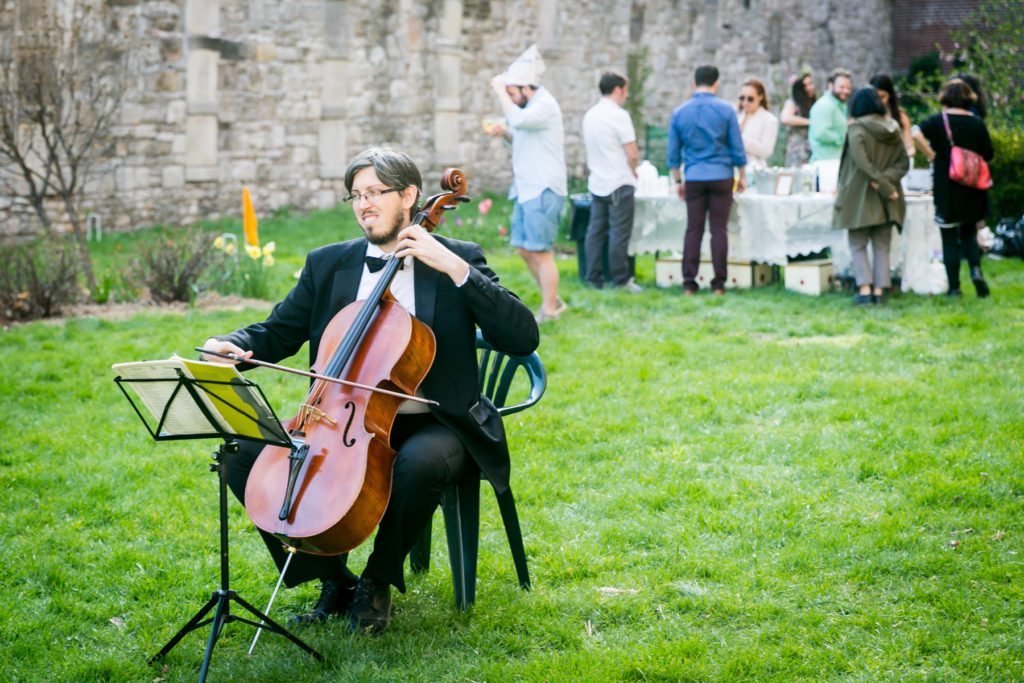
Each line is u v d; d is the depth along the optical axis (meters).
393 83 16.38
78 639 3.54
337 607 3.63
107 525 4.52
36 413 6.03
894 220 8.26
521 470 5.02
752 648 3.32
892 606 3.57
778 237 9.15
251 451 3.43
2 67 11.95
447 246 3.62
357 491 3.10
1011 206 11.52
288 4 15.09
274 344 3.66
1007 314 7.96
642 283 9.93
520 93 7.95
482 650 3.37
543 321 8.16
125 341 7.71
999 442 5.07
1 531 4.41
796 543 4.12
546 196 8.01
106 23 13.24
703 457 5.15
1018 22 14.85
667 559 4.03
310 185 15.64
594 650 3.34
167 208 14.11
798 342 7.44
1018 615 3.46
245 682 3.18
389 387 3.29
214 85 14.37
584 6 19.39
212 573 4.02
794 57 24.23
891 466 4.86
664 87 21.41
